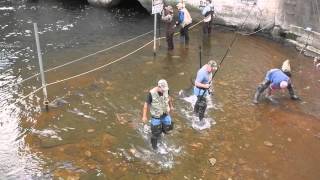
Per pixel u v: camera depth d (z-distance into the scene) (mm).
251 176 6887
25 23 14742
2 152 7363
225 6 13930
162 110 7133
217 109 9023
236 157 7402
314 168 7188
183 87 9945
